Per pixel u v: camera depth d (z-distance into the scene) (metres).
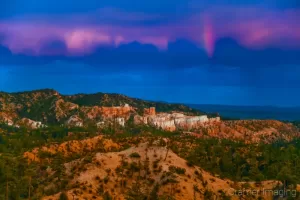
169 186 179.50
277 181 198.62
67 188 176.75
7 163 199.38
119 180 186.12
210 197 174.38
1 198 161.62
